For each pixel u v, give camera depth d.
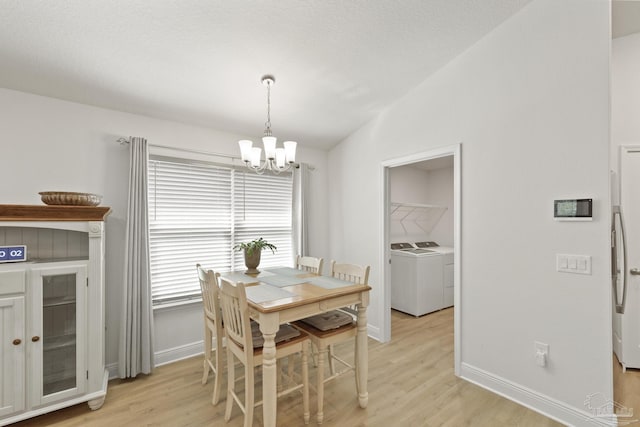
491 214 2.34
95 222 2.12
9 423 1.86
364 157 3.49
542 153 2.08
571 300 1.95
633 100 2.58
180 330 2.91
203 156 3.08
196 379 2.52
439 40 2.36
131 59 2.14
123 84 2.37
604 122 1.83
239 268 3.27
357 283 2.36
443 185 5.32
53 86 2.27
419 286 4.09
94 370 2.12
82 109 2.48
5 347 1.85
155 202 2.81
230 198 3.24
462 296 2.52
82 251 2.35
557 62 2.01
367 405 2.16
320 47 2.24
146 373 2.55
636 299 2.53
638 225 2.55
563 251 1.98
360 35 2.18
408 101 2.98
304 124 3.33
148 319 2.58
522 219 2.17
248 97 2.74
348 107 3.12
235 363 2.82
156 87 2.45
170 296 2.87
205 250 3.08
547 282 2.05
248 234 3.36
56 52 1.99
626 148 2.57
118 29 1.89
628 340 2.56
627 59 2.61
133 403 2.19
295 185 3.65
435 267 4.30
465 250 2.50
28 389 1.91
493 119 2.33
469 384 2.43
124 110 2.66
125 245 2.52
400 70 2.65
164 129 2.87
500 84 2.29
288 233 3.68
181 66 2.27
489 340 2.36
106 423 1.98
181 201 2.95
